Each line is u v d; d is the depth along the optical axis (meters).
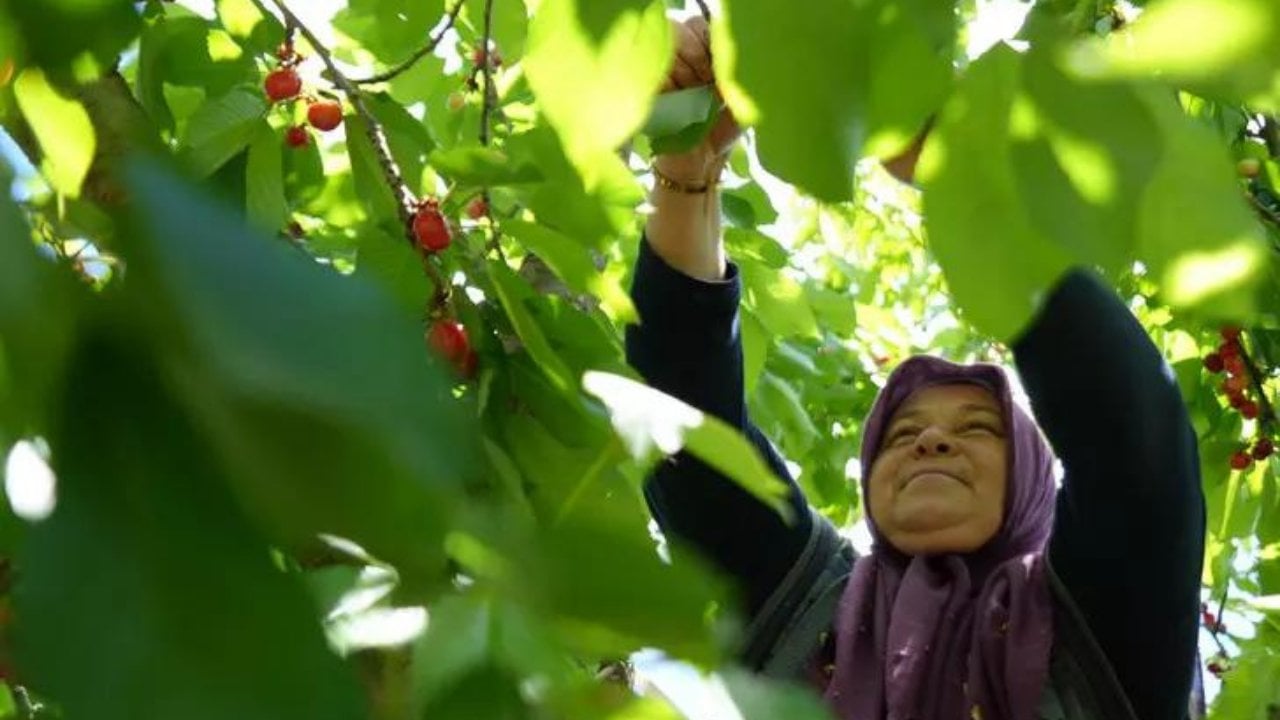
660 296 2.09
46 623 0.41
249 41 1.93
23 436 0.43
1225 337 3.41
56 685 0.41
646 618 0.61
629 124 1.00
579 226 1.52
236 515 0.42
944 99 0.82
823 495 4.47
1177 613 1.97
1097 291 1.89
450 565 0.65
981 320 0.82
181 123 2.01
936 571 2.15
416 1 2.30
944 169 0.82
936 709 2.04
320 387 0.40
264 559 0.43
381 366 0.41
